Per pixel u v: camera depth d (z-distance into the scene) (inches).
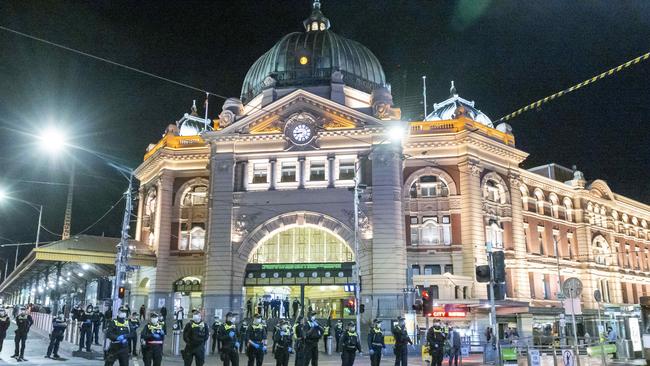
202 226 2220.7
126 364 713.6
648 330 876.6
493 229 2096.5
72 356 1088.2
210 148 2073.1
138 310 2273.6
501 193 2185.0
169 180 2268.7
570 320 1937.7
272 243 1959.9
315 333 836.0
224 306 1830.7
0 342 1026.7
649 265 3097.9
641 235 3107.8
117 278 1165.7
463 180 2063.2
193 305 2193.7
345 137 1942.7
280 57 2271.2
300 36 2330.2
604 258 2706.7
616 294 2694.4
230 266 1875.0
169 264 2192.4
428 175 2107.5
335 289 2164.1
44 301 2979.8
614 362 1040.2
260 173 1988.2
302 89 1982.0
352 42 2373.3
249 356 843.4
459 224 2041.1
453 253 2011.6
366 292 1788.9
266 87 2135.8
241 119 1996.8
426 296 1166.3
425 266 2026.3
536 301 2220.7
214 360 1164.5
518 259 2132.1
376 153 1894.7
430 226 2066.9
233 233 1911.9
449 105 2425.0
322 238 1943.9
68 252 1969.7
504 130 2267.5
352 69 2257.6
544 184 2498.8
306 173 1939.0
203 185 2260.1
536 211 2420.0
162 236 2201.0
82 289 2758.4
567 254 2529.5
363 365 1147.9
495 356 1031.0
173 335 1302.9
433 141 2112.5
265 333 866.8
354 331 828.6
